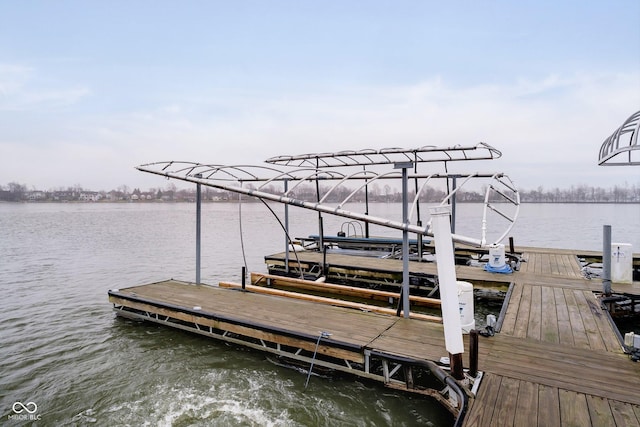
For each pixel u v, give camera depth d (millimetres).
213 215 74000
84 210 97875
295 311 7324
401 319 6777
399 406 5180
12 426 5020
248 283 12797
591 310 7121
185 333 7832
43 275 15109
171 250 22375
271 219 58125
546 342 5574
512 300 7805
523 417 3721
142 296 8539
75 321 9070
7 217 60469
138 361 6750
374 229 37406
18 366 6703
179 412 5234
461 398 4016
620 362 4895
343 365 5789
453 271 4484
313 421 4969
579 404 3924
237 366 6441
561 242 24312
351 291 10508
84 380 6172
